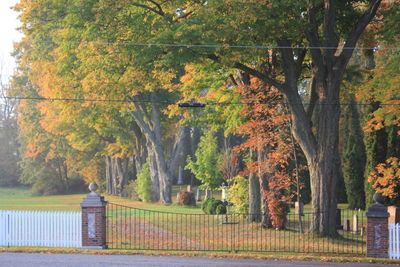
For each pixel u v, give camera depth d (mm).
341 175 71312
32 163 127375
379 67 35375
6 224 29500
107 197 96125
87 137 86938
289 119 36594
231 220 43719
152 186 79250
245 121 39188
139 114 76062
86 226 28719
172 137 117250
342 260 26188
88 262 24391
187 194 70812
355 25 32812
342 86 40844
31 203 81500
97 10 31922
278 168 40125
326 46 32844
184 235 38344
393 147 50406
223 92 40344
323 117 33406
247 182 44812
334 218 33750
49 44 57312
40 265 23500
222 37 29531
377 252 27281
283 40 33438
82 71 42469
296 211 45312
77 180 129875
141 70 35094
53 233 29250
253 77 38438
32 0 46594
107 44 33281
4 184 146625
